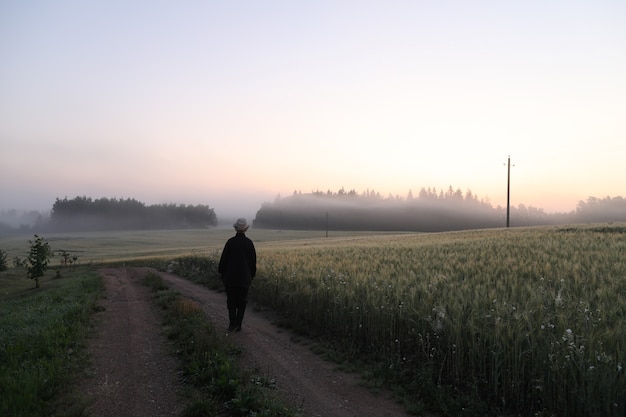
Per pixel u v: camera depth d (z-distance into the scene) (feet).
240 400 17.60
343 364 25.79
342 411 19.30
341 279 37.55
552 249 58.80
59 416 16.74
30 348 24.89
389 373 23.72
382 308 28.17
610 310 24.85
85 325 32.76
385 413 19.42
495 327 21.83
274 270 49.78
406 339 26.73
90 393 19.52
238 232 33.09
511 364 20.66
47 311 38.73
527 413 19.63
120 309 41.47
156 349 26.84
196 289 57.93
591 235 83.87
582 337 19.95
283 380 22.63
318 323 33.60
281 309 40.78
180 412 17.81
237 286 32.01
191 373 21.49
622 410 17.30
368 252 69.36
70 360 23.68
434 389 20.98
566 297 27.89
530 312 23.45
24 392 17.99
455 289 31.60
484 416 19.13
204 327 30.40
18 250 296.51
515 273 39.09
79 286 61.98
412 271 42.11
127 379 21.50
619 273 37.68
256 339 30.73
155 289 55.26
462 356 22.29
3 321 35.68
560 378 18.62
